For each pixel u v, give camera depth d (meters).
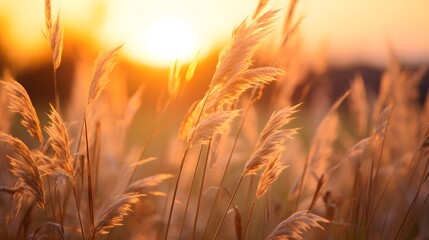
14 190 0.74
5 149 0.92
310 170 0.94
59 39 0.72
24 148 0.68
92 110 0.92
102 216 0.69
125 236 1.00
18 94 0.69
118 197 0.72
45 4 0.71
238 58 0.68
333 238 0.96
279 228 0.67
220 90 0.69
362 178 0.88
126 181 0.91
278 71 0.67
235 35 0.68
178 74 0.86
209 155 0.83
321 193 0.83
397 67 1.09
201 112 0.69
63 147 0.69
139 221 0.98
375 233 0.98
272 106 1.03
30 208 0.80
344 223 0.84
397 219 1.02
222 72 0.68
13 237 0.85
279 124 0.71
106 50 0.72
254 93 0.82
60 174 0.70
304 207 1.00
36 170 0.69
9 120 0.99
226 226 1.09
